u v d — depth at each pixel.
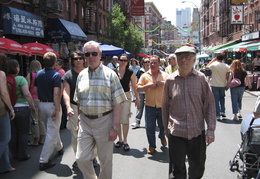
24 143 5.29
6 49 8.48
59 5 18.83
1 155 4.35
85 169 3.58
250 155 3.72
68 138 6.85
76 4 25.33
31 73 6.33
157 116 5.62
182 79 3.31
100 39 28.61
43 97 4.89
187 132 3.25
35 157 5.48
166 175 4.54
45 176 4.54
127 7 46.69
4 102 4.18
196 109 3.28
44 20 17.64
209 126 3.29
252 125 3.61
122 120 5.77
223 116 8.72
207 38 64.12
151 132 5.53
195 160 3.40
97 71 3.49
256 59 17.36
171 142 3.40
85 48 3.44
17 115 5.09
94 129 3.51
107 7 36.44
